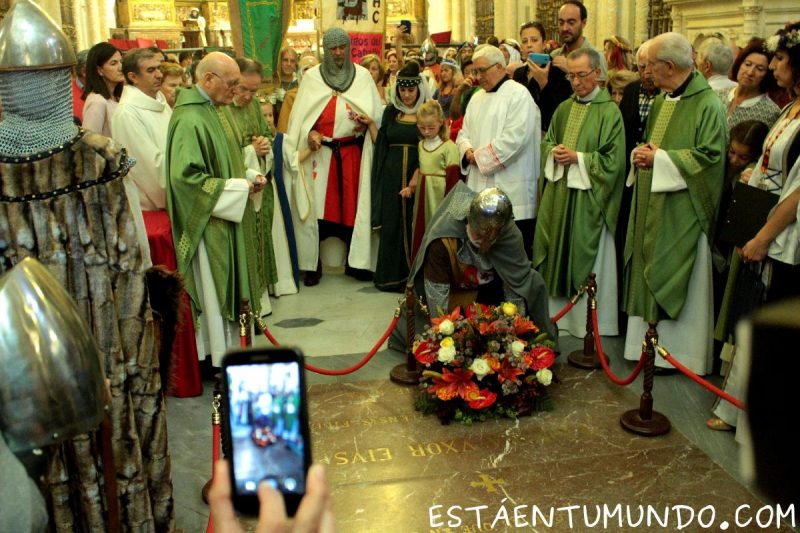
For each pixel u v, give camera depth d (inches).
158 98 221.5
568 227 209.9
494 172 225.0
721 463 144.2
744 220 150.7
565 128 210.5
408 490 135.9
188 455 155.3
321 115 271.3
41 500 44.8
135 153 187.2
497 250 173.0
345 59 272.4
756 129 172.4
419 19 810.8
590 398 172.2
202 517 133.3
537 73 244.8
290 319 237.3
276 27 289.4
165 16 743.1
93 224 93.4
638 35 427.8
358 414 166.4
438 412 162.9
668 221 180.9
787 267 142.5
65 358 48.8
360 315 240.1
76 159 92.2
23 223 90.9
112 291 94.9
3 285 48.9
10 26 88.3
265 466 36.9
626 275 193.0
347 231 280.4
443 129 252.4
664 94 188.7
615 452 147.7
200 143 185.0
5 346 47.1
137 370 97.8
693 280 182.5
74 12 684.1
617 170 201.5
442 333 163.8
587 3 470.6
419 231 255.4
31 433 47.8
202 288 187.2
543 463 144.2
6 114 90.5
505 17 620.7
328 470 143.1
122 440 96.4
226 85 188.1
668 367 186.7
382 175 263.7
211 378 195.8
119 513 96.8
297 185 267.1
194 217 182.4
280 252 261.7
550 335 184.1
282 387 37.3
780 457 14.8
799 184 136.9
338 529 125.1
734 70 192.7
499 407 162.1
